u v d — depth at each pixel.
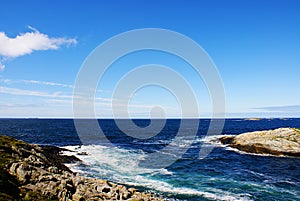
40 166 20.59
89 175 26.11
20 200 13.55
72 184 17.98
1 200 12.50
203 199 19.77
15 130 89.00
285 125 127.56
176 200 19.47
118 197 17.42
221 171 29.86
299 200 19.88
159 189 22.06
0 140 23.66
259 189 22.64
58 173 20.52
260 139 44.78
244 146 45.44
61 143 54.22
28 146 25.75
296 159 38.38
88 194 16.84
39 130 90.62
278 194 21.30
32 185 15.88
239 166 33.09
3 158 18.78
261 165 33.91
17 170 16.89
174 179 25.53
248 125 129.62
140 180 24.84
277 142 42.34
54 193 15.54
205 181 25.02
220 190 22.14
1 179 14.62
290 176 27.84
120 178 25.41
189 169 30.53
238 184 24.17
